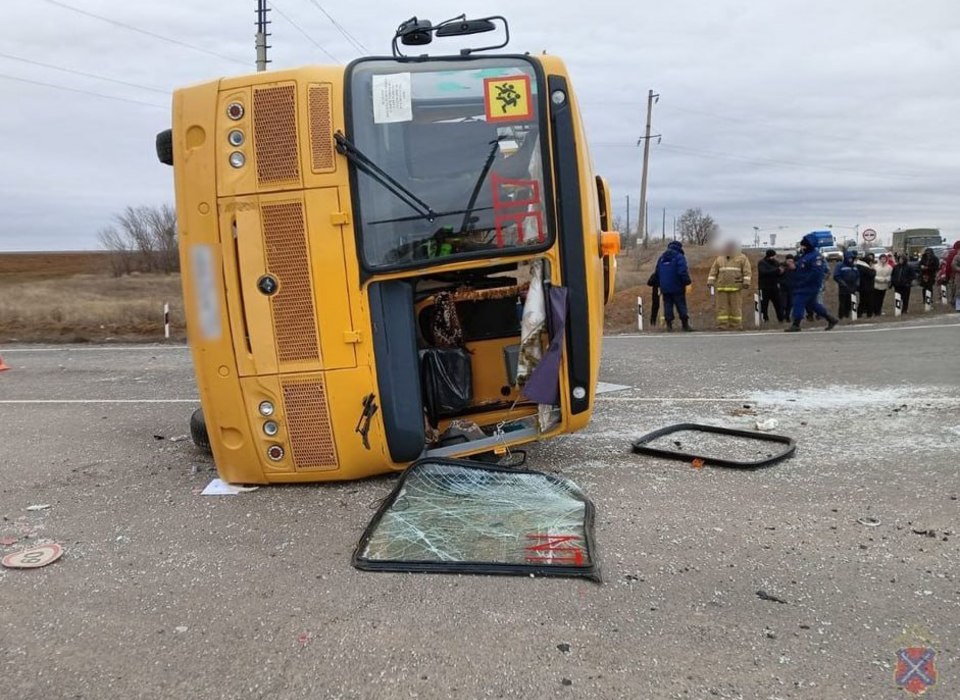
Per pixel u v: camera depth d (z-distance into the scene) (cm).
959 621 299
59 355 1303
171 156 481
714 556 365
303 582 349
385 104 440
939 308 1867
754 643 287
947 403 683
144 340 1520
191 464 566
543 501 432
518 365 483
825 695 254
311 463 470
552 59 459
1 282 4428
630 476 496
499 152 451
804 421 639
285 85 436
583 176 462
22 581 359
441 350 499
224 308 452
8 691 268
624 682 264
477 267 467
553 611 315
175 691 266
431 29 465
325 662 282
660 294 1653
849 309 1627
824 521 407
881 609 310
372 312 452
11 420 752
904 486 460
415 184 448
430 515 414
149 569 369
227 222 443
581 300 466
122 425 714
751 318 1756
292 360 453
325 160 438
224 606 328
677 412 694
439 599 328
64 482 527
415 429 470
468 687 263
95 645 298
